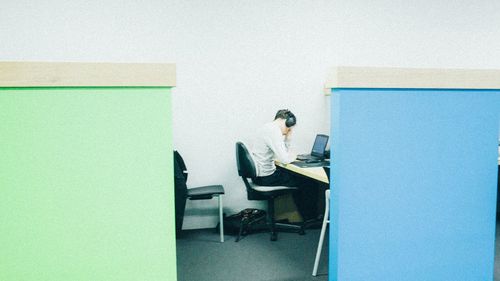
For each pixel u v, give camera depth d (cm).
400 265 150
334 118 140
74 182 111
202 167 330
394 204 146
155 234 118
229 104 330
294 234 312
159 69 112
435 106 145
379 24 356
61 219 111
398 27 361
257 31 329
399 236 148
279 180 304
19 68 102
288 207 342
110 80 109
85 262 114
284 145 297
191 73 320
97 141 111
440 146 148
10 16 286
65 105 108
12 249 109
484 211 157
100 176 112
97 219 114
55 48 295
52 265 112
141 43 309
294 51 338
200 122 326
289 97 340
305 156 319
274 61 335
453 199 152
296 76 340
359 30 351
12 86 103
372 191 142
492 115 153
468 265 158
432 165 148
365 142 139
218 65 325
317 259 227
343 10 346
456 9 373
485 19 381
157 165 116
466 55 380
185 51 317
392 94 139
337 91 136
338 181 139
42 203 109
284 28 335
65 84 106
